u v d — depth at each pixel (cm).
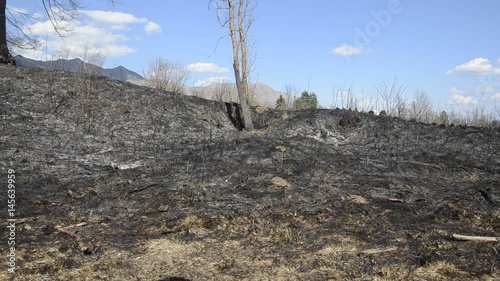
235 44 1180
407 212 690
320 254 529
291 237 584
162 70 1558
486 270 467
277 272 482
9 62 1438
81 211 689
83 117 1141
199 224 634
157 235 595
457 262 490
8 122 1052
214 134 1162
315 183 813
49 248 552
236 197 743
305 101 1677
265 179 828
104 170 906
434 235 580
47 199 741
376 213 683
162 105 1265
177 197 742
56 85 1257
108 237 589
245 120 1200
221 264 505
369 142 1145
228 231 613
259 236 595
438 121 1551
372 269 480
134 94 1294
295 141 1082
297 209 694
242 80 1322
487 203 743
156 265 504
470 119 1581
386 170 912
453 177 904
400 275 462
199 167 897
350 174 873
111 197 750
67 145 1009
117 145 1038
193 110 1276
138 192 770
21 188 786
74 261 514
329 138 1162
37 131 1045
